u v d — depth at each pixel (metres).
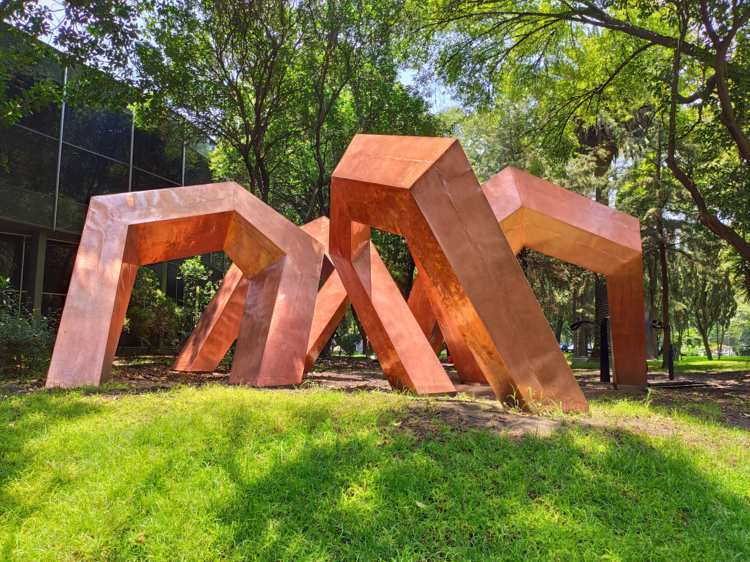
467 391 8.37
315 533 2.94
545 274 22.64
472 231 5.69
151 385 7.80
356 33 16.69
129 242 8.35
